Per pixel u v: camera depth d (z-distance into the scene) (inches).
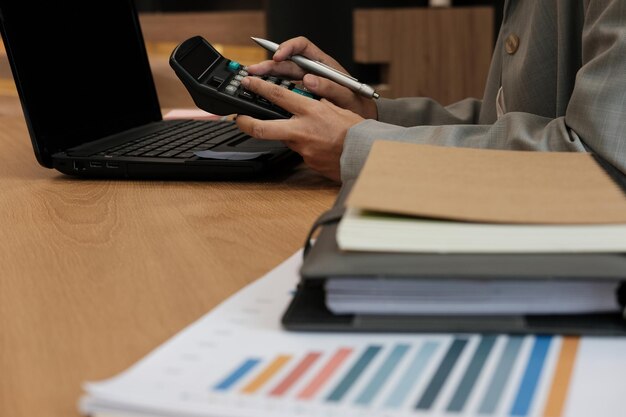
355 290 17.1
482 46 119.0
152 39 113.7
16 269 23.5
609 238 16.7
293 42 41.6
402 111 44.6
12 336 18.4
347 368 15.2
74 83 40.8
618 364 15.2
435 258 16.5
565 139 28.3
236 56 115.7
